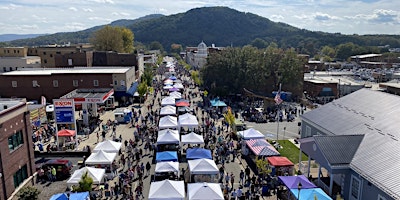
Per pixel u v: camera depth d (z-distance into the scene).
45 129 41.81
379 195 20.19
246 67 68.69
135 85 71.81
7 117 23.33
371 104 30.52
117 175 28.48
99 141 38.56
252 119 48.84
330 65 140.25
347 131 27.80
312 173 29.02
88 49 111.06
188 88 81.56
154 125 44.84
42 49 90.81
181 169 29.86
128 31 129.62
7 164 23.16
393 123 25.36
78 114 52.03
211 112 51.06
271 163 27.17
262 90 70.81
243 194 24.66
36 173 28.00
